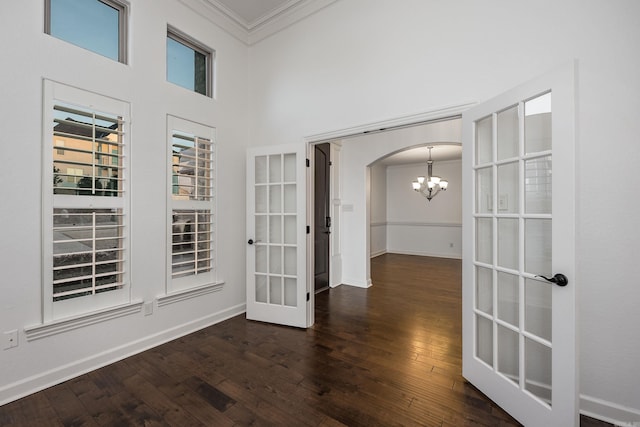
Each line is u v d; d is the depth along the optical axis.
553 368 1.45
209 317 3.04
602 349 1.68
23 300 1.87
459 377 2.06
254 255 3.18
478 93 2.06
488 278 1.89
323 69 2.92
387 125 2.50
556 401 1.43
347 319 3.19
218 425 1.59
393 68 2.47
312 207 3.11
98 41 2.30
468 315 1.99
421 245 7.93
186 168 2.85
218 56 3.16
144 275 2.50
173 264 2.72
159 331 2.61
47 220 1.96
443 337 2.72
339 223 4.86
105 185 2.26
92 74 2.17
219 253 3.16
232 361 2.29
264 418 1.65
